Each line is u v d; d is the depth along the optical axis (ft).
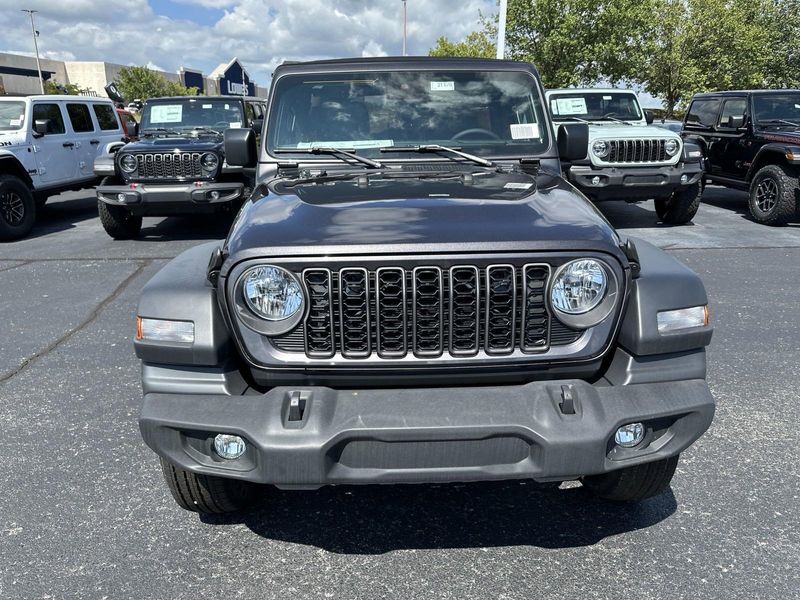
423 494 9.81
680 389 7.41
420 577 8.03
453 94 11.22
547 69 76.79
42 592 7.79
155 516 9.28
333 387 7.48
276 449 6.82
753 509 9.22
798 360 14.58
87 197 45.98
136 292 20.85
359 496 9.78
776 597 7.52
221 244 9.22
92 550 8.55
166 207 27.81
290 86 11.29
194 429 7.08
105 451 11.07
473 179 9.41
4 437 11.59
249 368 7.69
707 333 7.59
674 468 8.54
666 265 7.97
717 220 32.65
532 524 9.04
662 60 95.61
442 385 7.55
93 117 37.73
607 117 33.32
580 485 9.96
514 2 74.38
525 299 7.11
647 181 28.40
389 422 6.84
